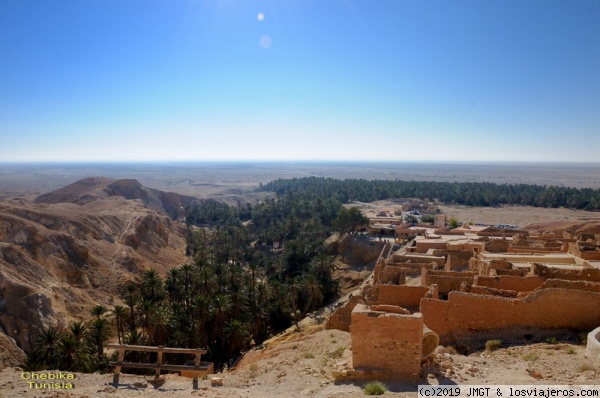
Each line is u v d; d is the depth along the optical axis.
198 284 54.78
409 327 15.60
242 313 51.84
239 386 16.41
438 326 22.94
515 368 16.36
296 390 15.64
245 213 158.12
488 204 175.62
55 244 66.12
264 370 18.67
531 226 99.56
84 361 32.44
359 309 16.86
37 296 50.56
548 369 15.98
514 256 37.41
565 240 50.06
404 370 15.62
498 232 71.31
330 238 107.50
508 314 21.78
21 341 46.91
